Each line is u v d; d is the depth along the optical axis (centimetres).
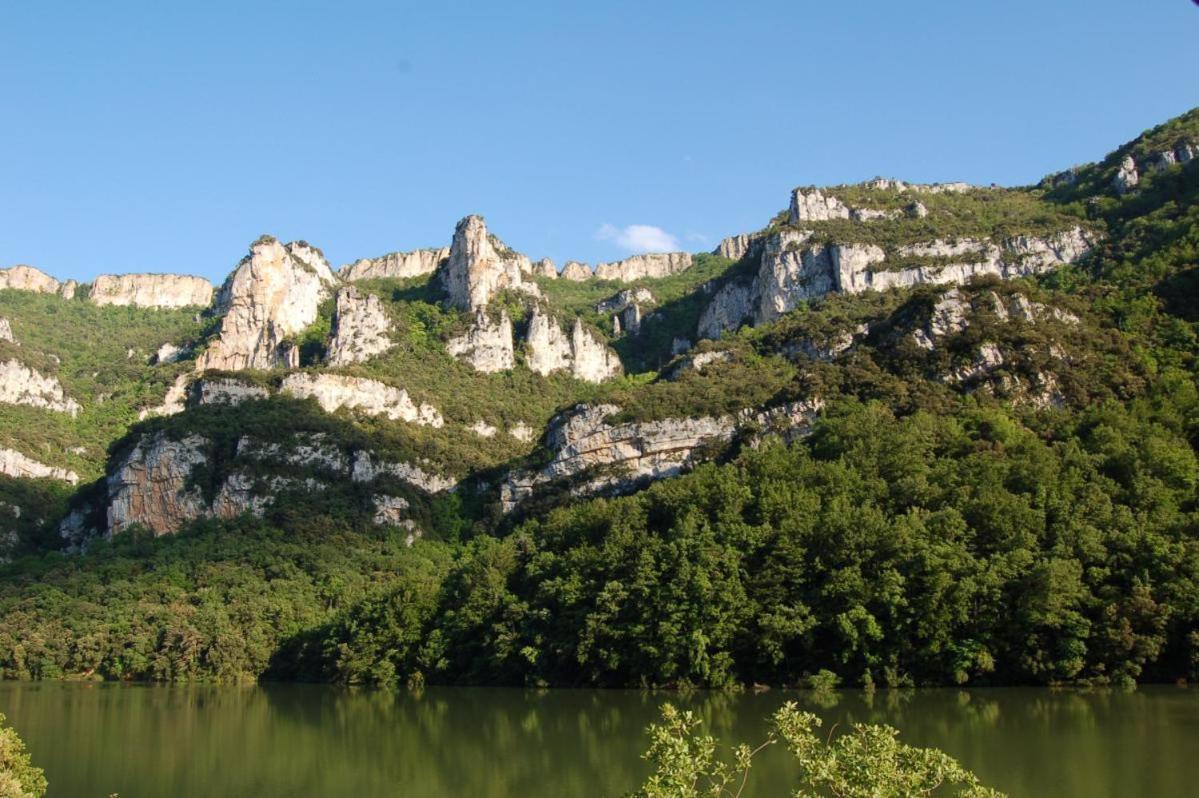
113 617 13425
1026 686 8162
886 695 8038
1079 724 6419
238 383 18950
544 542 11800
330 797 5847
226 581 14200
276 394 18875
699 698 8494
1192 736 6003
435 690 10494
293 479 16950
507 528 15862
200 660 12588
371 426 18712
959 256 19325
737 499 10231
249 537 15712
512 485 16312
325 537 15850
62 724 8569
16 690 11538
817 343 16462
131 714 9194
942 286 13962
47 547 17638
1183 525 8456
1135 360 11881
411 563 14950
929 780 3331
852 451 10956
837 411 12731
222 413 18212
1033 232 19138
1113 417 10475
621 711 8081
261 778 6362
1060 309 13225
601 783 5816
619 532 10438
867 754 3291
